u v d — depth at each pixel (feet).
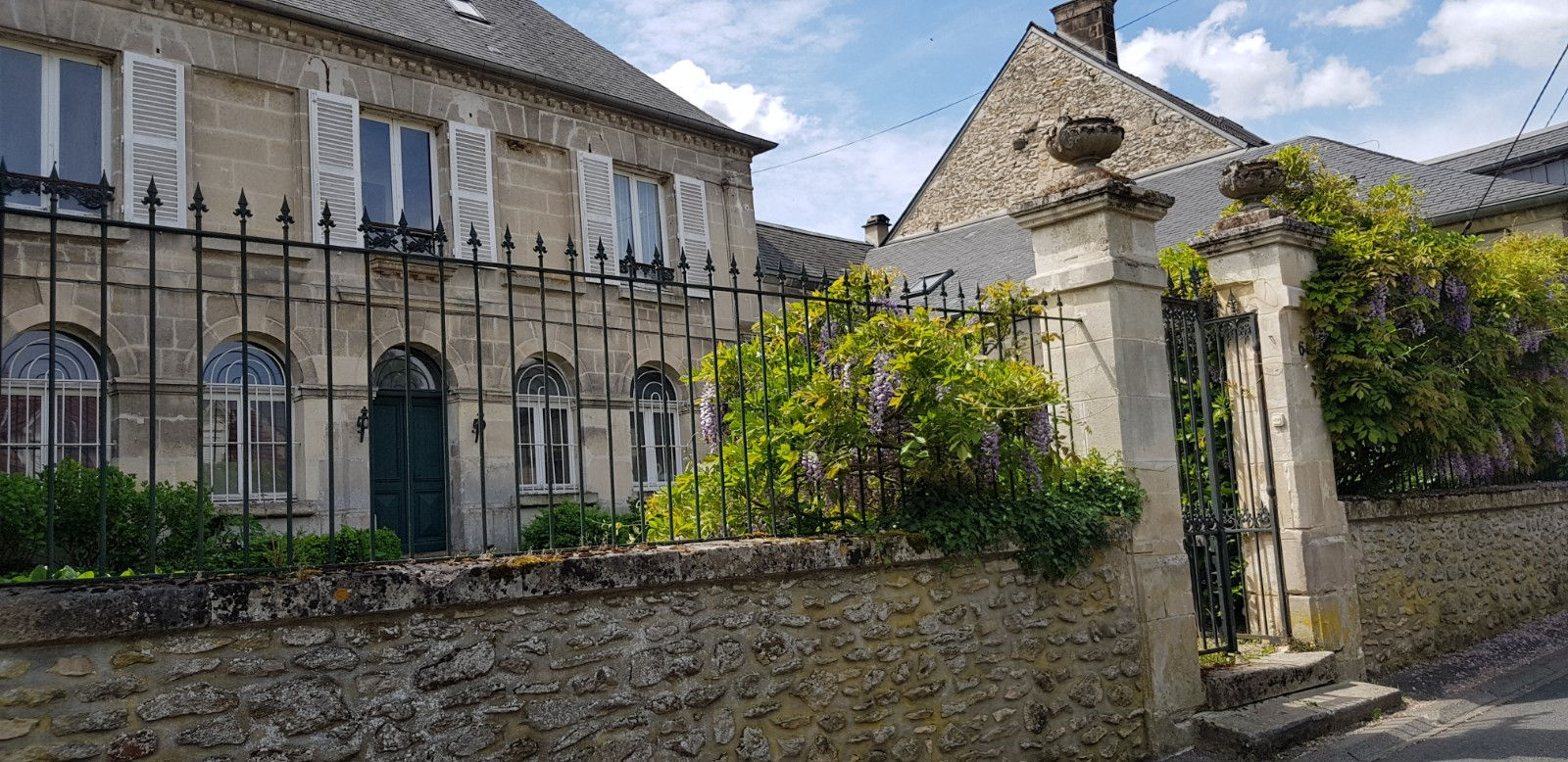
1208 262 26.18
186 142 36.55
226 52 37.83
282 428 37.50
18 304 32.45
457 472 41.11
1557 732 19.65
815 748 14.90
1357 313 24.80
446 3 47.55
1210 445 24.02
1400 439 26.27
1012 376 18.24
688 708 13.74
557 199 46.73
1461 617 28.89
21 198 33.19
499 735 12.23
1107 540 19.10
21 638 9.46
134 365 34.19
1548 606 33.35
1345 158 53.06
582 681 12.91
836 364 17.71
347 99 40.55
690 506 19.07
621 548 13.99
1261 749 18.90
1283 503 24.26
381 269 40.19
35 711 9.69
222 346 36.63
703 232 51.29
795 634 14.97
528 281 44.42
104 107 35.88
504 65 44.32
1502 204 45.44
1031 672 17.80
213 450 35.53
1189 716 20.01
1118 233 20.44
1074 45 68.49
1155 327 21.02
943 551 16.75
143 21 36.14
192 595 10.34
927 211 74.43
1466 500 29.78
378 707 11.48
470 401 41.70
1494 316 28.91
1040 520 18.10
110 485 29.14
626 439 45.98
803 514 17.38
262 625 10.87
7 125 33.88
